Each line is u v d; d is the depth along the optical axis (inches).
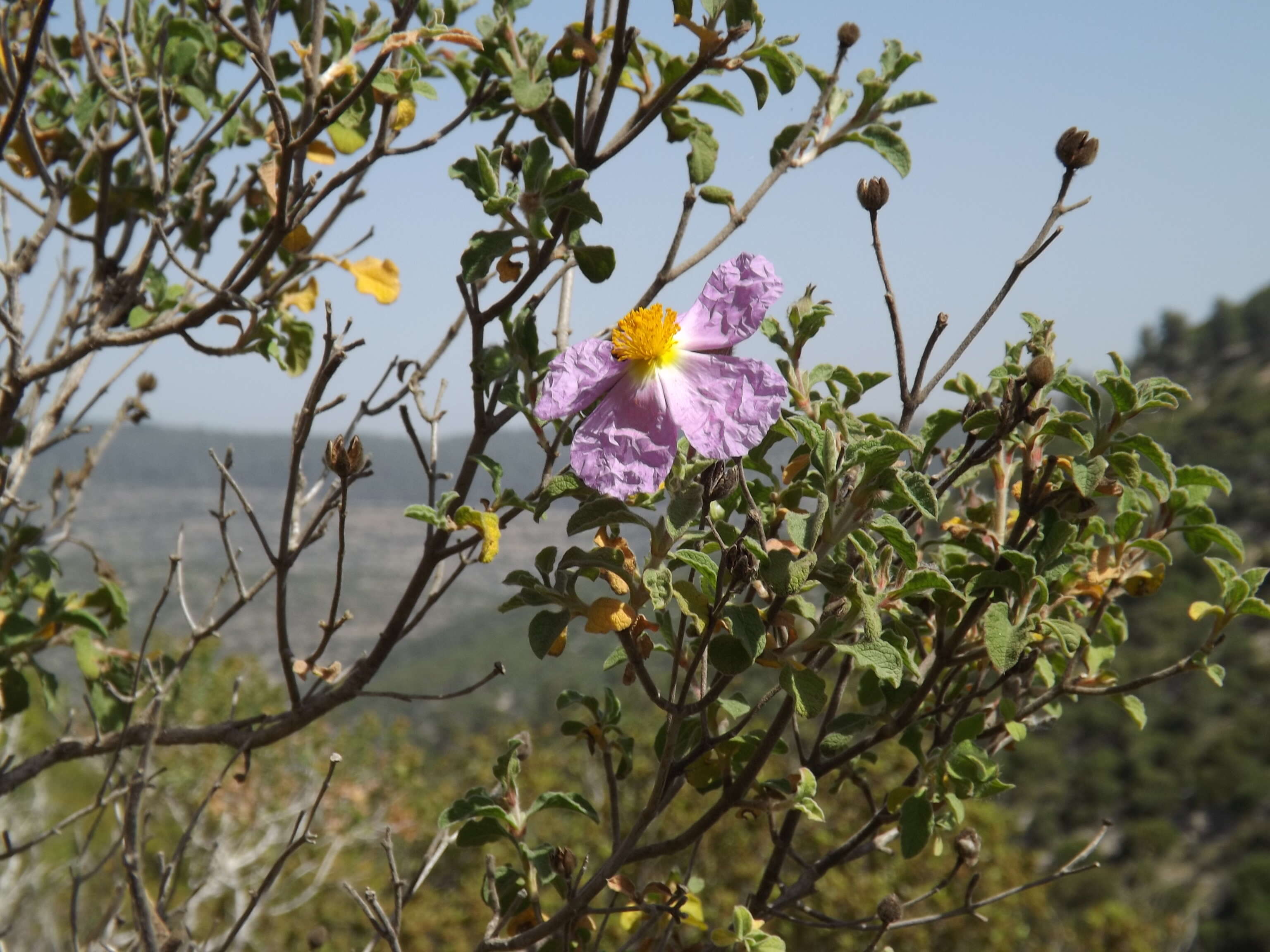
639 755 372.5
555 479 62.2
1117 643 76.8
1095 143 64.2
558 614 59.2
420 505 63.3
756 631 55.5
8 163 118.3
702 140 90.3
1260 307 2906.0
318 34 90.0
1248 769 1552.7
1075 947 462.3
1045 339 67.9
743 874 346.9
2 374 106.0
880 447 55.4
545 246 75.5
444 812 69.1
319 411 74.7
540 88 82.0
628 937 83.1
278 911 270.7
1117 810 1600.6
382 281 102.7
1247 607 67.9
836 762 70.2
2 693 105.0
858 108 91.8
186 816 377.7
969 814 426.0
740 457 55.4
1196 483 67.9
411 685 3206.2
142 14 112.7
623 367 59.2
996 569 65.5
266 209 123.3
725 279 60.6
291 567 78.7
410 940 391.5
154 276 108.4
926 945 362.0
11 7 107.0
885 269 67.0
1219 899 1417.3
